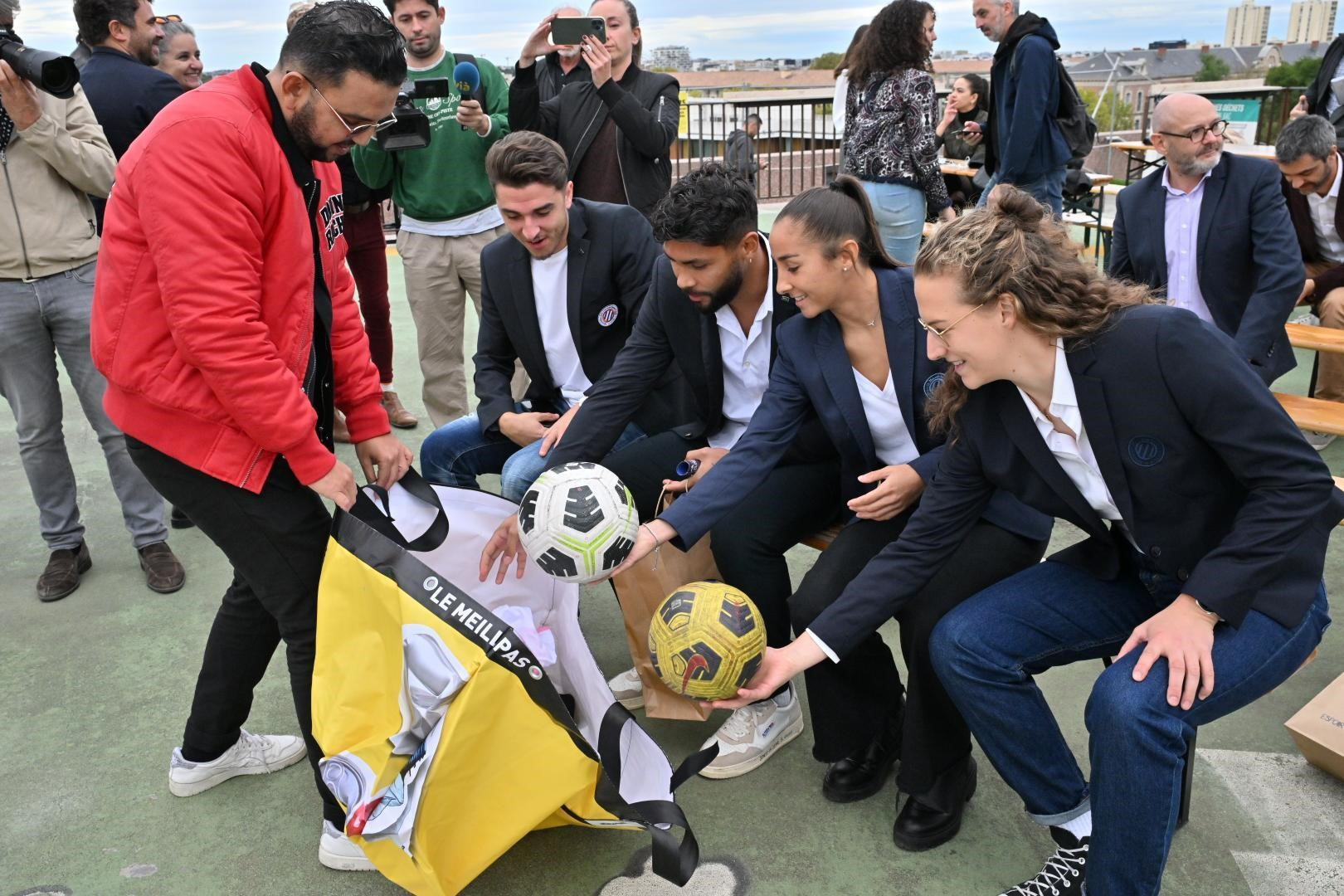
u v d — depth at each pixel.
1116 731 1.68
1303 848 2.19
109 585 3.60
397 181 4.27
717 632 1.92
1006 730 1.96
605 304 3.04
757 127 10.45
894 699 2.44
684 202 2.30
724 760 2.50
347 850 2.23
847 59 5.66
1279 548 1.66
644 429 3.12
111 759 2.65
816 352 2.36
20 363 3.34
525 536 2.09
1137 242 3.93
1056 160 5.43
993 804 2.39
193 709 2.42
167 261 1.75
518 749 1.90
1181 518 1.80
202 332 1.77
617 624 3.23
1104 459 1.78
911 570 2.05
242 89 1.84
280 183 1.87
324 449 1.96
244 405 1.83
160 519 3.62
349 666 1.95
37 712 2.87
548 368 3.23
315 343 2.10
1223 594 1.68
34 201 3.20
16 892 2.21
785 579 2.55
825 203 2.18
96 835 2.38
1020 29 5.30
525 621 2.34
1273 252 3.52
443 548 2.33
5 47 2.79
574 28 3.97
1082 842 2.02
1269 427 1.64
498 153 2.79
